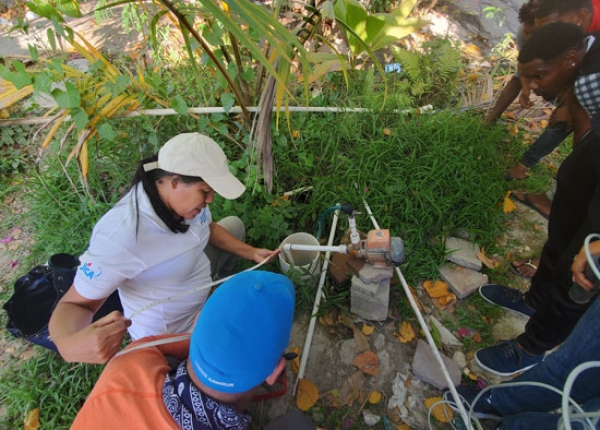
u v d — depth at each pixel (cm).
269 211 227
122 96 220
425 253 231
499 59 354
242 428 95
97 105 213
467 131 274
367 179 251
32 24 380
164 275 150
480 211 241
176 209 133
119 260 131
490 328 211
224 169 131
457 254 230
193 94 274
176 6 180
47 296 177
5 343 208
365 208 241
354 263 193
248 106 244
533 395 140
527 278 228
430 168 249
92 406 93
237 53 223
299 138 268
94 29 383
